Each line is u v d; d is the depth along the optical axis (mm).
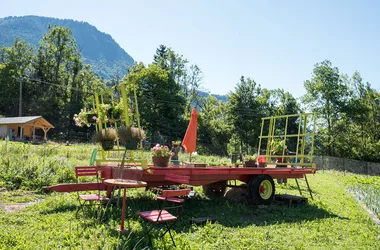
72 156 19266
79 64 63500
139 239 5547
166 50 62406
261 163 10477
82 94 61812
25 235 5523
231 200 9844
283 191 12812
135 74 49812
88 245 5219
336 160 35250
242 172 9242
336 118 49344
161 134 49562
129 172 7594
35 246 5062
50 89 61406
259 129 51906
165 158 8305
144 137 7008
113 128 7543
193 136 9859
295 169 10555
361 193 15430
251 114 52219
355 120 48312
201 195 10266
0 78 59094
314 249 5926
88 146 31141
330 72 48781
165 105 50125
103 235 5637
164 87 50781
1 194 8867
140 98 48594
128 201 8297
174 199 7199
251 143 51062
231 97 53125
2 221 6293
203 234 6219
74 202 8086
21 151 16672
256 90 54219
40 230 5895
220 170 8828
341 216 8922
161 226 6465
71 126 57219
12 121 43844
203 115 55375
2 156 12195
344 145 46094
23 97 60406
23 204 8086
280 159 12570
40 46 64688
